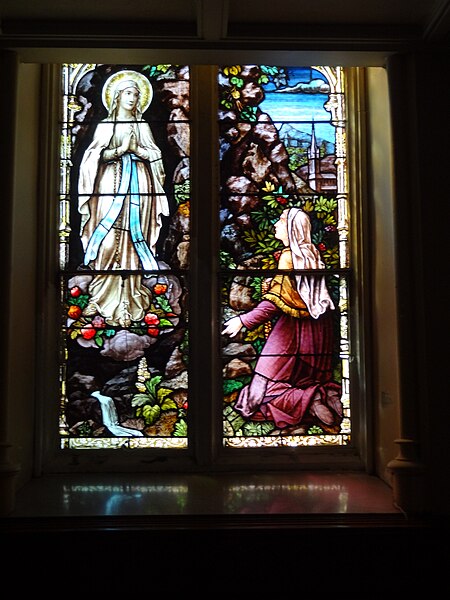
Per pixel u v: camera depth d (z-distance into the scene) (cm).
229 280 278
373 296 271
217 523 205
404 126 226
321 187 284
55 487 245
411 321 220
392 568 203
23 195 251
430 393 214
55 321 274
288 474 264
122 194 281
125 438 271
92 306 276
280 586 201
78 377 273
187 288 277
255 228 281
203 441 266
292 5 209
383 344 256
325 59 233
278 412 273
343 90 288
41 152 274
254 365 275
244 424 272
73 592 200
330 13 214
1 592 200
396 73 228
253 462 268
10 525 204
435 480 211
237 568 201
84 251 278
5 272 220
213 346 271
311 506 217
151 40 222
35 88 270
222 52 228
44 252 270
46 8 211
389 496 230
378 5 209
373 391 269
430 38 221
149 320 276
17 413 243
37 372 265
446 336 216
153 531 202
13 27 218
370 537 203
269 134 285
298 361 275
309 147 286
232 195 282
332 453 271
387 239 249
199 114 279
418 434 216
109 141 284
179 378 273
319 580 202
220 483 249
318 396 275
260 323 277
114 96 286
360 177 278
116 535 201
